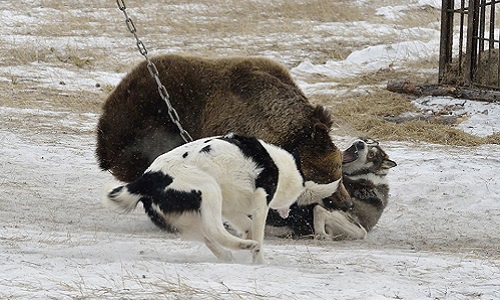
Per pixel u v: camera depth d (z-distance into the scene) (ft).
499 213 43.24
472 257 32.50
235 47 95.66
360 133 61.46
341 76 82.74
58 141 57.11
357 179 39.45
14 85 76.74
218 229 28.09
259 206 29.50
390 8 114.32
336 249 34.14
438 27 102.99
